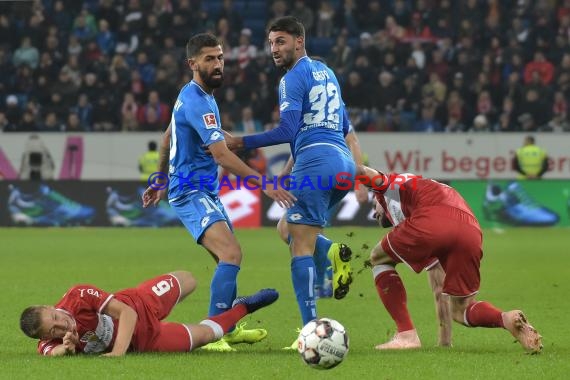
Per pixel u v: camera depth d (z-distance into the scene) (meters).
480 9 87.50
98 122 80.19
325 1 88.44
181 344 23.73
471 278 24.33
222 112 79.44
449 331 25.70
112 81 81.44
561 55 83.19
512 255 54.00
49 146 77.25
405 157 77.50
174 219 73.62
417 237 24.39
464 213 24.62
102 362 22.11
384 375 21.12
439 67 81.94
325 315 32.88
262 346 26.44
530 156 75.00
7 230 71.19
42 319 22.45
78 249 56.88
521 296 37.78
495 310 23.94
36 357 22.81
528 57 84.12
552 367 22.02
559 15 86.38
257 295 24.91
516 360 22.94
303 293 24.72
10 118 79.44
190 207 25.62
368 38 83.69
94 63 82.62
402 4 87.25
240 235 66.94
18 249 56.88
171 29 85.38
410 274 45.59
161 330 23.59
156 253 54.53
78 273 44.88
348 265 25.94
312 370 21.66
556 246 59.25
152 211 73.56
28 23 86.00
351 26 87.94
